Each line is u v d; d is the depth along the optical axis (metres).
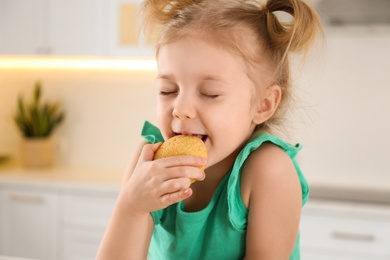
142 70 3.06
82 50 2.72
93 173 2.91
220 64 0.71
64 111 3.17
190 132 0.71
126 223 0.74
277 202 0.76
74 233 2.57
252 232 0.77
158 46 0.77
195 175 0.68
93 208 2.54
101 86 3.12
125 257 0.75
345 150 2.69
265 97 0.80
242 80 0.74
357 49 2.63
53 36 2.76
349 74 2.65
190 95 0.70
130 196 0.72
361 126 2.67
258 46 0.77
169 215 0.86
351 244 2.14
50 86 3.19
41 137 3.03
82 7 2.71
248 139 0.83
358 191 2.46
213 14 0.75
